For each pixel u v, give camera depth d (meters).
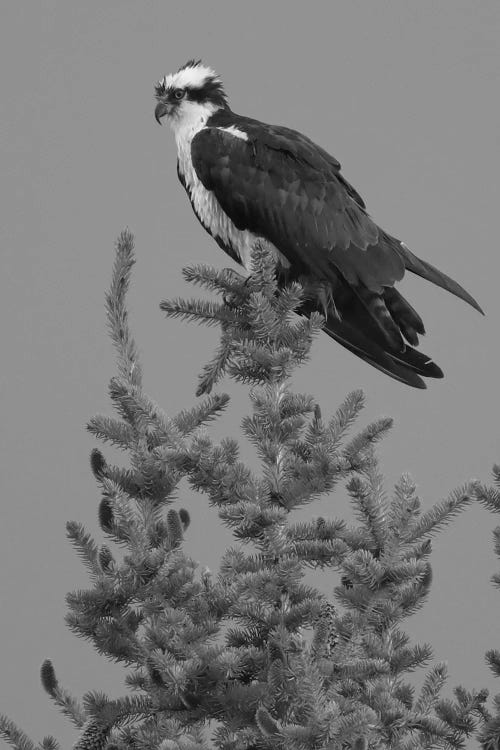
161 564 8.96
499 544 10.23
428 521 9.55
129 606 9.19
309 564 9.56
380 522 9.47
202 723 9.55
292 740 7.89
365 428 9.91
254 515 9.29
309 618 8.98
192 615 8.99
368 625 9.44
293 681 8.68
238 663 8.77
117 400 10.07
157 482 9.87
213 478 9.77
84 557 9.27
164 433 10.05
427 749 9.27
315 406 10.77
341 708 8.47
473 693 9.72
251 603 9.18
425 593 9.54
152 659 8.46
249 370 11.13
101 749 9.01
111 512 9.30
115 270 10.68
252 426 10.52
